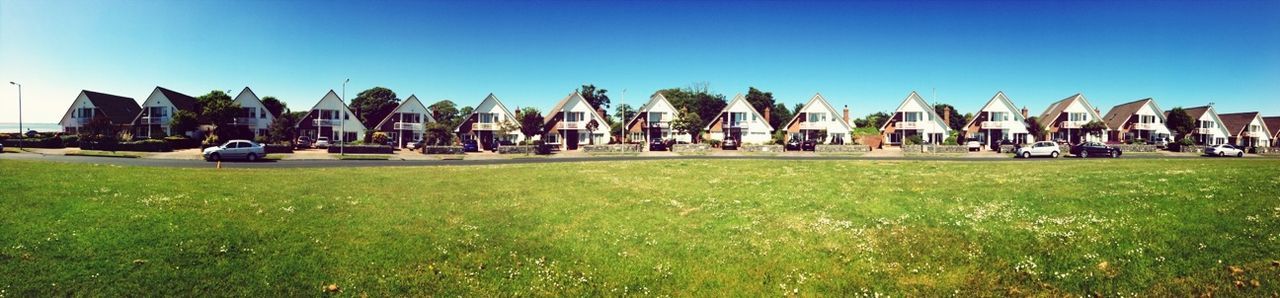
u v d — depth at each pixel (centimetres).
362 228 1373
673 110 7881
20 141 5659
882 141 7794
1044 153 4947
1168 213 1295
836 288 958
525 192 2166
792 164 3694
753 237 1302
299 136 7369
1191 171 2325
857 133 8006
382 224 1433
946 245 1160
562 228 1428
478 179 2681
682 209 1719
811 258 1122
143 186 1947
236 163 3816
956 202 1680
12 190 1691
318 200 1816
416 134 7762
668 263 1105
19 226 1223
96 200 1580
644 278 1023
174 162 3797
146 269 988
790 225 1423
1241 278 871
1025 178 2356
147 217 1360
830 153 5994
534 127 7238
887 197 1858
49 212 1384
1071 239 1125
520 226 1453
